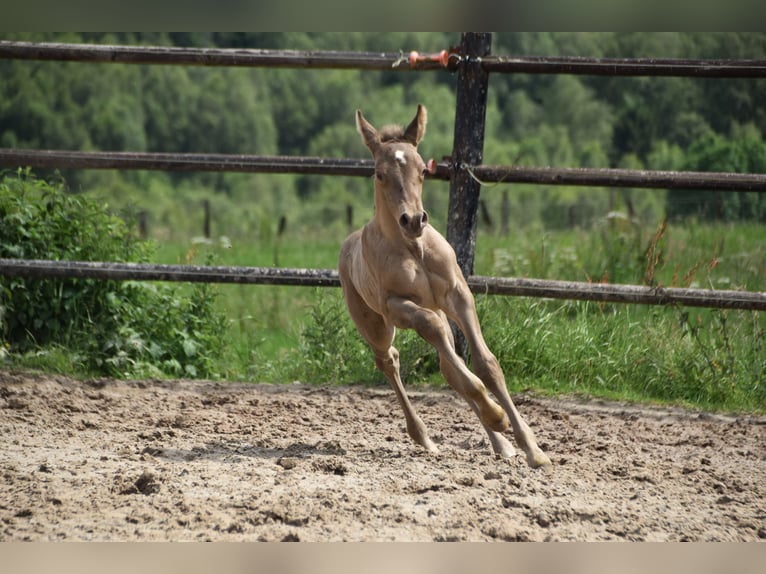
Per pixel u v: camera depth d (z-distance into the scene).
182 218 84.50
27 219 15.73
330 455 10.42
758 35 62.66
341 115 127.56
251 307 21.25
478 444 11.17
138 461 10.02
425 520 7.98
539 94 124.38
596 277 19.39
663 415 12.88
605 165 99.62
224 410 12.81
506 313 14.67
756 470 10.17
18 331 15.43
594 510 8.26
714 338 14.42
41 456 10.20
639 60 13.79
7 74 108.69
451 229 14.27
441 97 120.06
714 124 90.19
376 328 11.13
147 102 116.81
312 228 63.59
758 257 18.94
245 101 120.94
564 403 13.39
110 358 15.02
